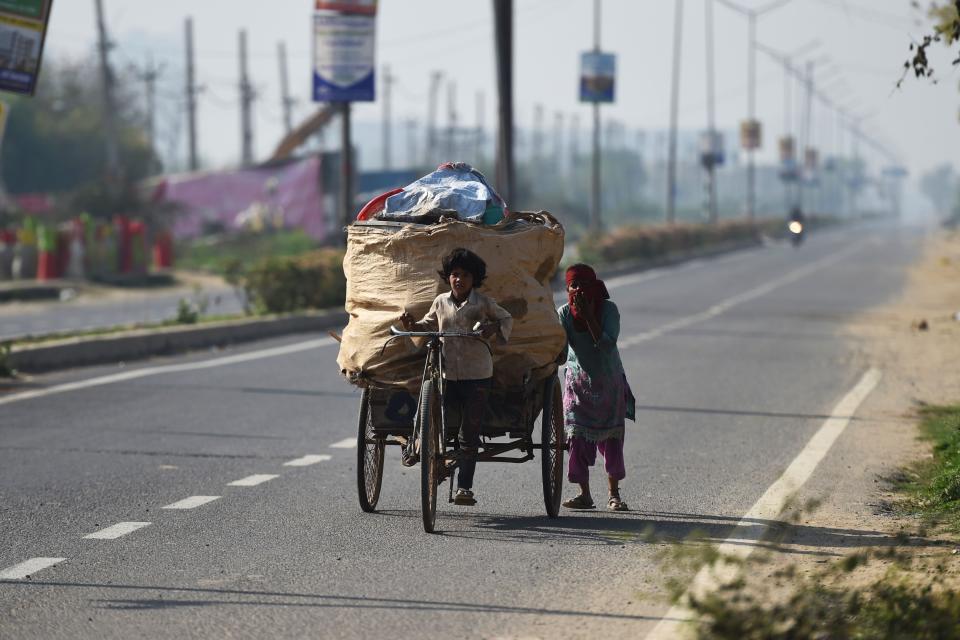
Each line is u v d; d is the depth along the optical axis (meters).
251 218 198.25
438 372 26.42
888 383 54.78
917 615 18.16
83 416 43.78
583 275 28.00
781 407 47.34
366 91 86.12
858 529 26.72
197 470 34.00
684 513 28.84
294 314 81.56
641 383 54.44
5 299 116.62
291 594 21.67
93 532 26.50
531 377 27.44
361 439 27.86
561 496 30.11
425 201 27.83
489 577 22.86
